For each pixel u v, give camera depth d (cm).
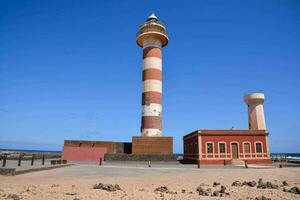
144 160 3881
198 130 3850
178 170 2511
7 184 1314
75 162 3703
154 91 4194
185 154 4719
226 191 1242
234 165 3500
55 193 1074
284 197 1104
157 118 4119
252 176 1955
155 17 4659
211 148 3803
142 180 1670
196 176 1936
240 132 3894
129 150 4306
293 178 1862
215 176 1938
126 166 3031
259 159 3819
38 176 1808
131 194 1106
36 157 4228
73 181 1541
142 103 4238
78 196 1022
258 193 1192
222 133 3866
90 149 4134
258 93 4494
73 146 4188
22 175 1833
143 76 4338
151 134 4025
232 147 3838
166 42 4622
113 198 1008
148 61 4334
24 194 1031
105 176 1908
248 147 3856
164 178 1800
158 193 1152
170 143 3975
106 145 4234
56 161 3036
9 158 3934
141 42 4659
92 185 1359
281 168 2809
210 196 1104
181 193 1172
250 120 4562
